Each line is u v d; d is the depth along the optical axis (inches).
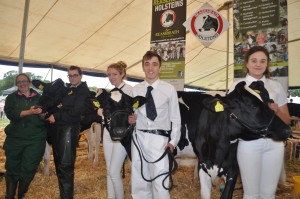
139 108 97.6
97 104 105.7
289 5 277.1
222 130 104.7
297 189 151.7
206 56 379.2
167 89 96.1
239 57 156.8
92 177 182.4
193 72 456.8
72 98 123.3
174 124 96.2
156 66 95.5
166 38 178.1
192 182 176.7
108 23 264.8
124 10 246.1
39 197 146.6
